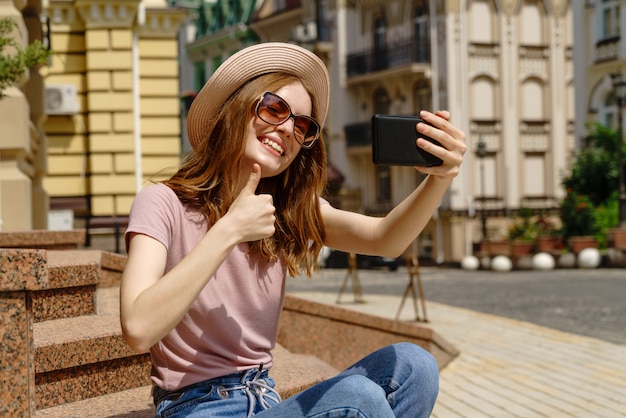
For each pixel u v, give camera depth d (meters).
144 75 18.08
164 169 2.29
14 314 2.11
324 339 6.73
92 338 3.15
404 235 2.39
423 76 33.84
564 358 7.50
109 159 17.67
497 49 34.38
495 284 18.30
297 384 3.49
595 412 5.21
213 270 1.90
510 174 34.50
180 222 2.16
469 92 33.75
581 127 29.89
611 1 28.41
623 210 23.53
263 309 2.28
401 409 2.21
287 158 2.29
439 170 2.18
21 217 8.80
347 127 37.00
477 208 33.75
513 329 9.77
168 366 2.21
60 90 17.28
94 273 3.79
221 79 2.23
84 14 17.61
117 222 17.03
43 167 12.05
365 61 36.41
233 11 46.69
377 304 13.56
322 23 38.34
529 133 35.06
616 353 7.75
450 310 12.23
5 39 5.93
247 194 2.00
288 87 2.28
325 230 2.52
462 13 33.53
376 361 2.23
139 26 18.03
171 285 1.86
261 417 2.08
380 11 36.09
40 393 3.00
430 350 7.17
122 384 3.31
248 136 2.24
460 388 6.17
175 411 2.18
